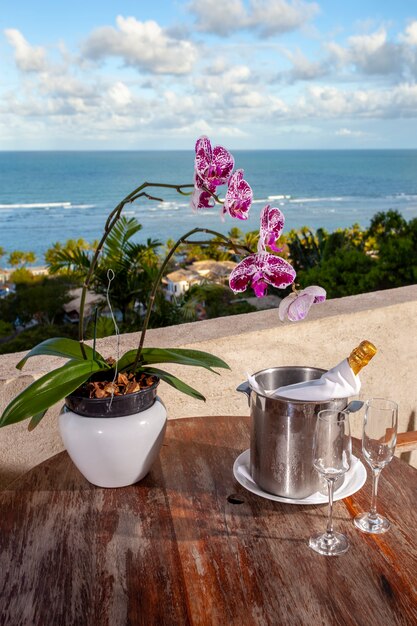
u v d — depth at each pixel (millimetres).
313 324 1778
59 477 1117
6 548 916
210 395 1655
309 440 988
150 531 952
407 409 2047
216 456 1190
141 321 6102
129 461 1027
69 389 967
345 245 9008
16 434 1452
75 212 83500
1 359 1525
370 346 977
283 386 1085
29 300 14875
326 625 755
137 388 1037
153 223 66312
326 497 1016
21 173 156250
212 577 846
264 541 923
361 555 887
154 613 783
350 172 176375
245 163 185250
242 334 1664
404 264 6906
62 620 774
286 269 909
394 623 757
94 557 893
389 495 1051
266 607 787
